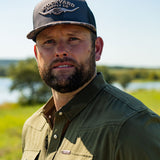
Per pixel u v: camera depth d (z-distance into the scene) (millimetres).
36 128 2256
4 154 12609
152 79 120688
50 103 2162
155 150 1526
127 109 1668
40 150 2074
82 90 1880
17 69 56469
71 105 1866
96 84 1913
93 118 1755
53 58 1839
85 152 1649
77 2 1886
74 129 1798
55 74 1831
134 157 1516
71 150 1724
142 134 1545
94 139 1655
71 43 1833
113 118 1646
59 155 1777
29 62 59188
